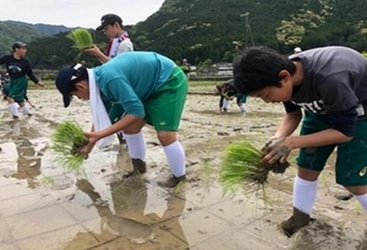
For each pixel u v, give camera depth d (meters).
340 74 2.05
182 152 3.78
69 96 3.35
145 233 2.80
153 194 3.57
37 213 3.20
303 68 2.14
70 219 3.07
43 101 15.38
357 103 2.11
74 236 2.78
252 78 1.98
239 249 2.53
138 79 3.45
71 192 3.68
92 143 3.33
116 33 5.03
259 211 3.13
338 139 2.12
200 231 2.80
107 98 3.46
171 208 3.24
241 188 3.56
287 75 2.03
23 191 3.73
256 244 2.59
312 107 2.29
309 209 2.77
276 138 2.32
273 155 2.19
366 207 2.46
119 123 3.33
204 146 5.50
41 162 4.77
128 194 3.59
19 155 5.16
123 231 2.84
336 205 3.19
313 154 2.61
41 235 2.81
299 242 2.59
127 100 3.26
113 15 5.00
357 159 2.35
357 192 2.43
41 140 6.18
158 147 5.41
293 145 2.18
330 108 2.09
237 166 2.49
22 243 2.70
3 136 6.59
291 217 2.84
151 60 3.54
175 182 3.83
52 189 3.77
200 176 4.02
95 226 2.94
